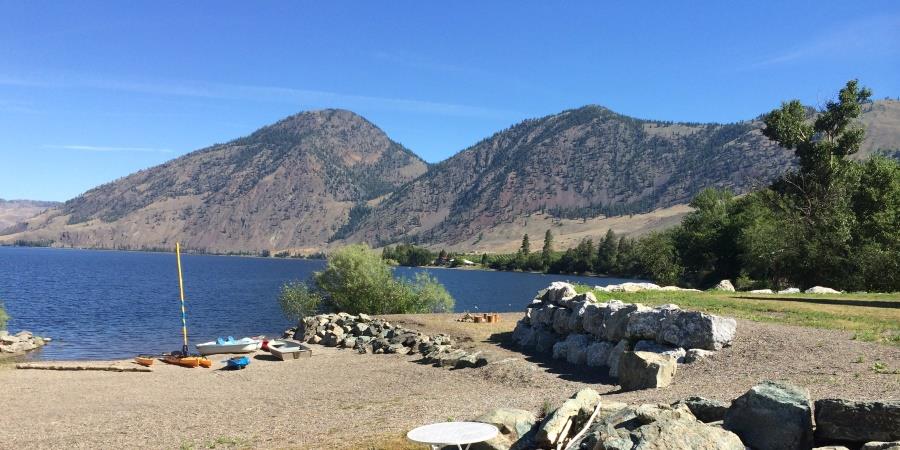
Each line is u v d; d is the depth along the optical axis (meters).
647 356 17.02
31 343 45.25
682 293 35.06
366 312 51.00
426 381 23.64
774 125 61.91
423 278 54.31
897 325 21.14
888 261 43.12
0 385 27.50
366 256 52.12
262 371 30.16
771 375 15.92
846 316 23.73
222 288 121.00
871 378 14.12
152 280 146.25
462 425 10.42
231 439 15.80
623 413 10.87
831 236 50.69
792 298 32.09
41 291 104.44
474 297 108.94
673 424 9.30
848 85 58.66
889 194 53.62
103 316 67.69
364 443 13.26
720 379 16.31
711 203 81.25
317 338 40.72
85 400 24.09
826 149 59.06
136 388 26.66
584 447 9.96
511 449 11.35
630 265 169.88
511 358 24.91
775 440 9.16
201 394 24.83
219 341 37.53
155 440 16.56
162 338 50.75
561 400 16.20
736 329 21.12
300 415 18.52
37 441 17.30
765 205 69.00
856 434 8.92
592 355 23.14
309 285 55.94
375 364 29.73
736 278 67.31
